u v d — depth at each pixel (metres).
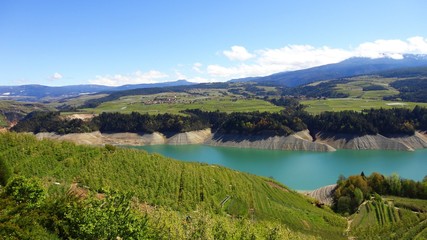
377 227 109.50
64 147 88.44
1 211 32.53
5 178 52.41
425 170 194.62
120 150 97.00
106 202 34.72
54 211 34.94
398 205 130.50
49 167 76.12
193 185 93.94
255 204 104.12
